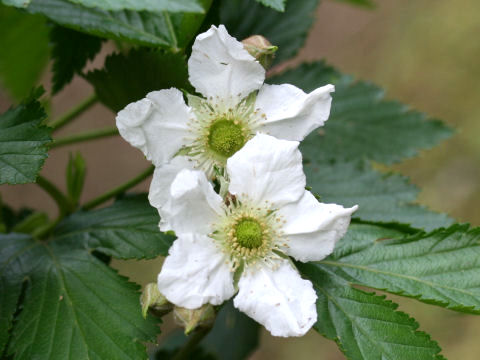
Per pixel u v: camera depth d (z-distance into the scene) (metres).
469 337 0.42
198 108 0.19
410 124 0.24
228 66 0.19
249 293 0.18
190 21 0.20
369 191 0.22
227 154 0.19
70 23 0.20
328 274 0.19
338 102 0.24
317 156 0.23
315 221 0.19
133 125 0.19
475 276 0.19
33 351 0.19
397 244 0.20
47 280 0.20
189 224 0.18
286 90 0.19
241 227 0.19
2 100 0.32
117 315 0.19
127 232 0.20
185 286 0.18
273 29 0.23
